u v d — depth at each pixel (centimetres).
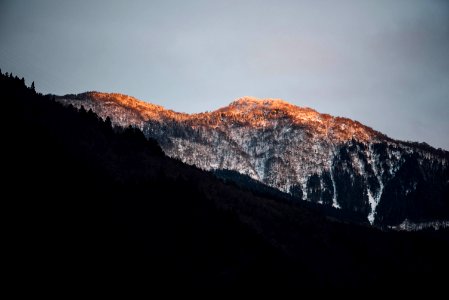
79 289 13700
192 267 17075
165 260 16625
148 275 15475
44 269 13762
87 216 16550
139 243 16750
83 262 14650
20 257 13775
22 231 14550
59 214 15900
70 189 17350
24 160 17362
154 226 18138
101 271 14662
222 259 18225
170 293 15275
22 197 15725
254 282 17762
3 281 12912
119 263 15325
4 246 13838
